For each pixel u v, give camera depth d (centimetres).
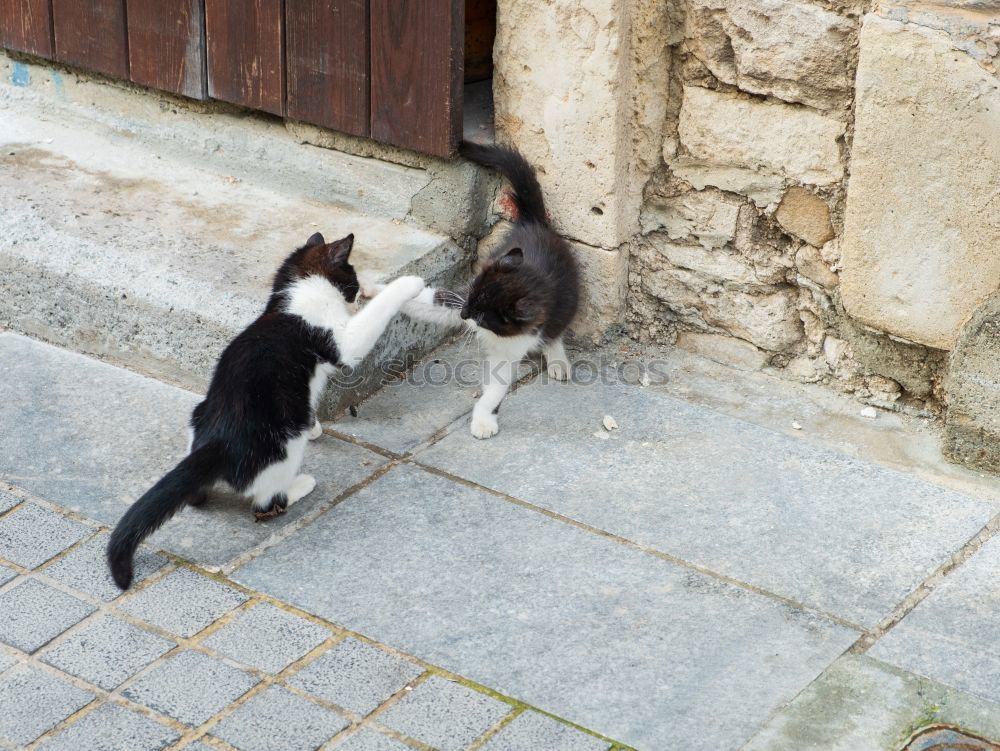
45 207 593
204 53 612
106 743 368
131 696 385
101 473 489
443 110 559
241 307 529
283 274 491
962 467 497
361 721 377
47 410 526
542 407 539
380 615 420
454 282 592
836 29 479
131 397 538
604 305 572
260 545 454
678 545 454
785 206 525
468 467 499
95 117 662
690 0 510
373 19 558
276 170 623
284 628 414
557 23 523
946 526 463
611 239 555
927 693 389
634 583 435
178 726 374
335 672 396
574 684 392
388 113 575
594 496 480
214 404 452
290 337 464
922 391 522
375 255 568
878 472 493
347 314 490
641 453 506
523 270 516
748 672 397
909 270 491
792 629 415
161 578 437
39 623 414
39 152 641
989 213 462
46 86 673
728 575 439
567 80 532
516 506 475
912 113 464
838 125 496
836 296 527
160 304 541
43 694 385
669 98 536
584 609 423
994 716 380
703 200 544
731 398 545
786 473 493
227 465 442
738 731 374
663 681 393
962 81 448
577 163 546
